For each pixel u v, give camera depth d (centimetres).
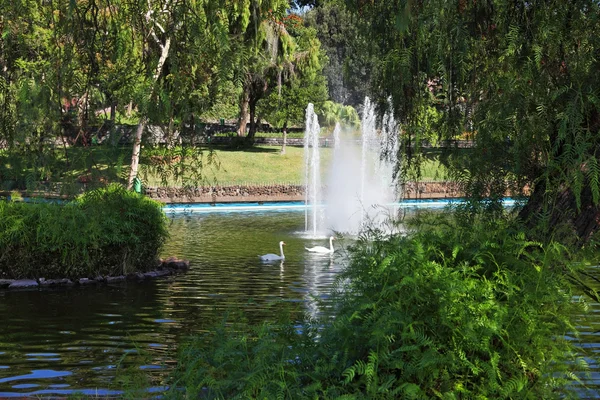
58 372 728
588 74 361
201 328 938
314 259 1655
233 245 1917
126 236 1373
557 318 358
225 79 371
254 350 397
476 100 415
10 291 1235
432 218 440
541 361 346
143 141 360
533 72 371
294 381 371
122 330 934
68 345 849
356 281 407
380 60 439
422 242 411
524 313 346
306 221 2425
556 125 369
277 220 2597
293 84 4219
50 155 359
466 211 408
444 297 347
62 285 1291
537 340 346
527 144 377
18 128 360
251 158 3988
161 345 844
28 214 1284
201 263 1590
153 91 360
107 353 809
